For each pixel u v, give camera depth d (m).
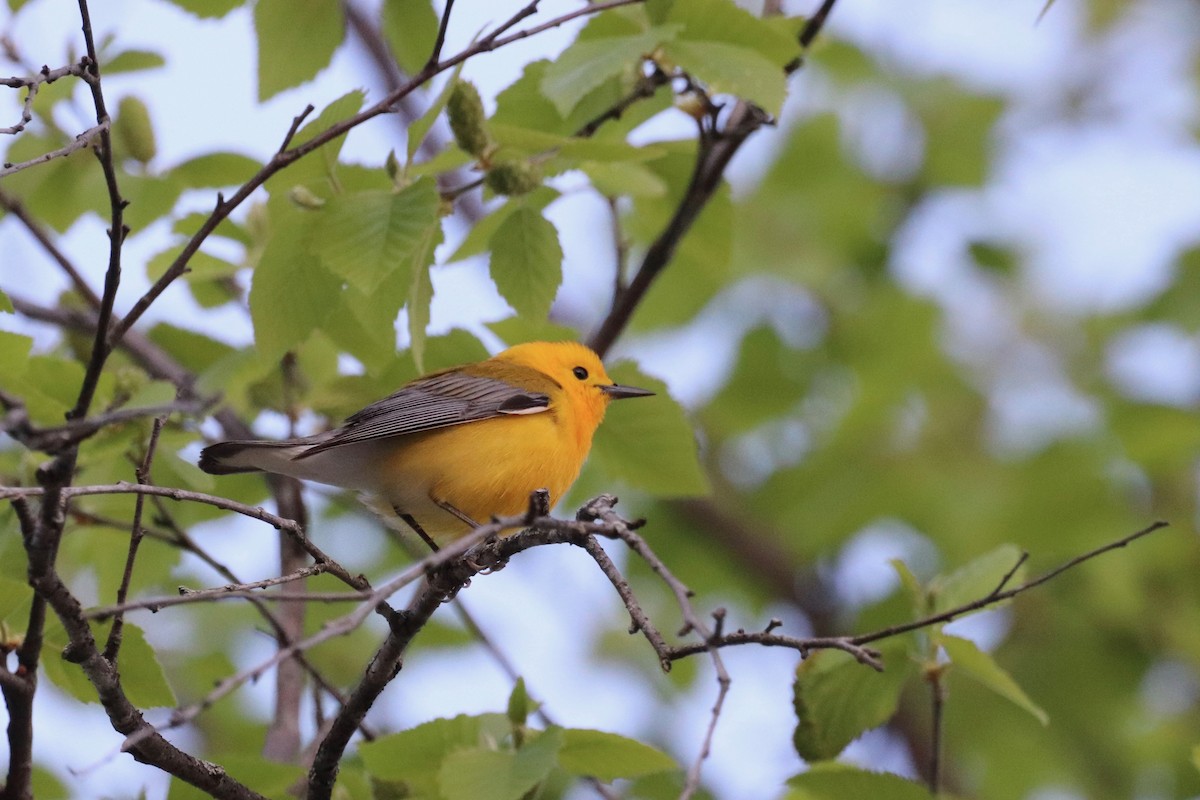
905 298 17.80
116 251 6.41
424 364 11.79
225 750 14.74
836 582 17.58
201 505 12.56
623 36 9.44
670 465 12.10
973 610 8.62
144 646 8.33
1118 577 15.95
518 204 9.70
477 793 8.09
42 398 9.46
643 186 11.01
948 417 17.50
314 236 8.34
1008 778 16.41
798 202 18.39
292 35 10.65
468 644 15.37
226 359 10.93
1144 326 18.12
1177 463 16.97
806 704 9.52
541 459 10.96
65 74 6.87
